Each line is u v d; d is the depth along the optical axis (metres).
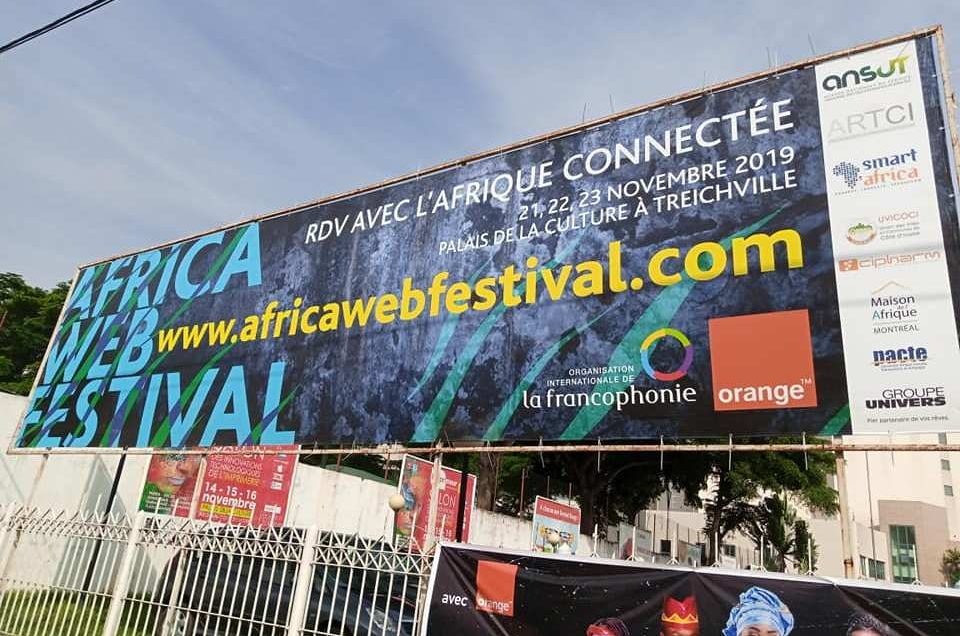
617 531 29.52
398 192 9.76
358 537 6.77
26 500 11.98
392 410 8.53
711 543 33.41
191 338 11.13
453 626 6.02
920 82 6.46
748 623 5.05
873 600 4.73
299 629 6.57
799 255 6.49
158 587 8.04
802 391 6.07
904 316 5.86
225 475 12.30
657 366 6.85
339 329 9.50
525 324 7.87
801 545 36.38
